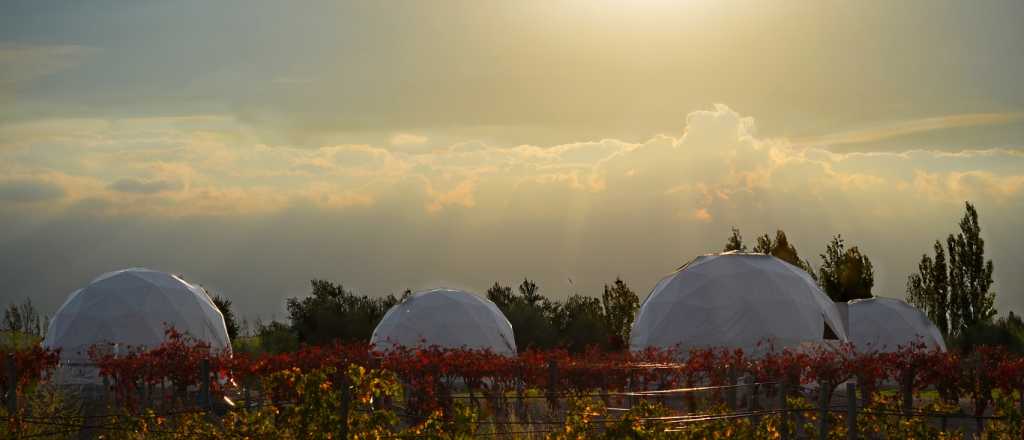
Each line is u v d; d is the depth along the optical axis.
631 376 18.69
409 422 16.50
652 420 13.07
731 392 17.19
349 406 11.26
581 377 18.28
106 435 14.16
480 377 17.67
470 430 12.42
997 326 37.38
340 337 38.34
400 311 32.69
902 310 35.66
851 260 40.22
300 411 11.30
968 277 40.84
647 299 29.72
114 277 29.05
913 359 19.17
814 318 27.53
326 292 41.22
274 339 38.06
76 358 27.00
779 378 19.02
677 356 25.41
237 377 18.33
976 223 41.03
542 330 40.34
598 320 43.31
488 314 33.03
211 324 29.45
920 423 15.12
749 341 26.53
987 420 15.98
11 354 17.88
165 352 18.92
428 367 17.39
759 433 14.17
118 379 18.44
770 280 27.66
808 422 15.95
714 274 28.02
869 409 16.39
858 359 19.28
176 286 29.55
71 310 28.34
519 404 16.47
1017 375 17.86
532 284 44.09
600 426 14.15
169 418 14.91
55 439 14.55
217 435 12.80
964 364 18.78
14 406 16.36
